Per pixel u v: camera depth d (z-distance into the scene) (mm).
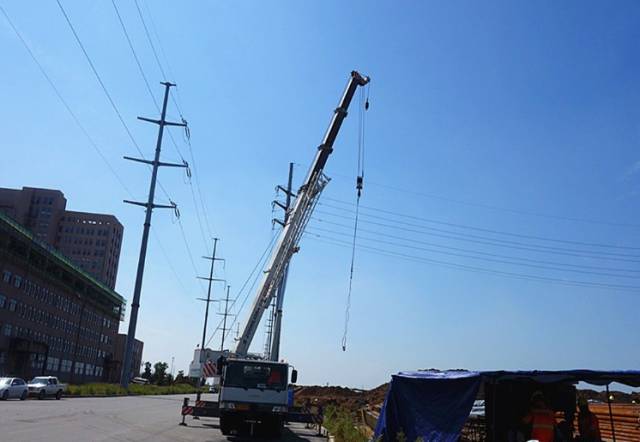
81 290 106125
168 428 22125
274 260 29219
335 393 81062
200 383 39000
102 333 122688
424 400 15547
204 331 88188
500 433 14453
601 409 19453
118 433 18672
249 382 20391
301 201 30734
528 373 13633
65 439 15844
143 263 54062
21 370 80938
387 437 15781
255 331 27750
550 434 12734
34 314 85750
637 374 12703
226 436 20766
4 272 74562
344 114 31750
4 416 22109
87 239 158750
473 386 14461
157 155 55469
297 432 25438
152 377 139250
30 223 154750
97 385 59969
